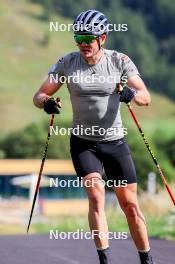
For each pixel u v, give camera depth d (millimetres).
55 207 53000
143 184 48188
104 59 13594
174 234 24078
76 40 13383
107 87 13586
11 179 79250
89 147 13906
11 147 104438
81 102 13680
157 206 32406
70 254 18156
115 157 13891
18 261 17109
